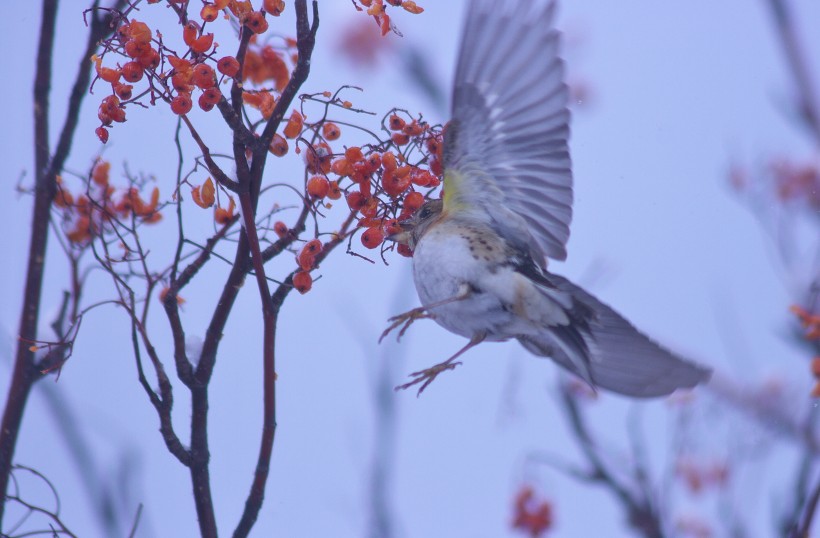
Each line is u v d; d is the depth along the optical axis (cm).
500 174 888
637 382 829
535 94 881
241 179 671
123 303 699
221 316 697
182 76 673
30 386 775
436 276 851
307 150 760
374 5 733
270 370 695
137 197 859
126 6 782
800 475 963
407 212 855
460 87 873
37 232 795
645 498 1132
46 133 818
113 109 694
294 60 826
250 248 698
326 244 766
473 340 862
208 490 693
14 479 782
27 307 783
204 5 675
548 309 833
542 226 891
